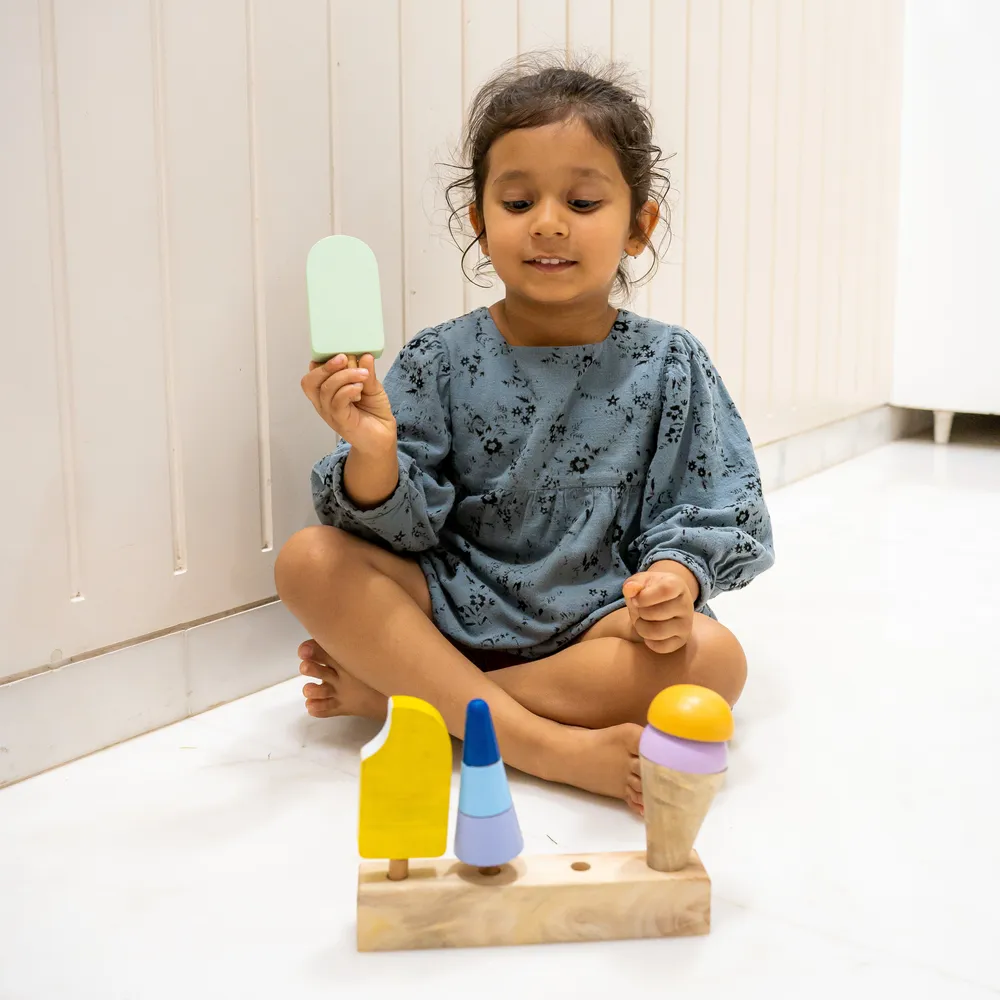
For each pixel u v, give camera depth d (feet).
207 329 3.07
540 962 2.04
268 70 3.14
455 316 3.93
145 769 2.85
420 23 3.62
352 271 2.60
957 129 7.17
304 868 2.37
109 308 2.81
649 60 4.82
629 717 2.76
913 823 2.55
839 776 2.79
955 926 2.15
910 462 7.14
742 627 3.95
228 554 3.25
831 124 6.50
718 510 2.95
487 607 2.98
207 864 2.39
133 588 2.99
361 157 3.46
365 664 2.84
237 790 2.74
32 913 2.20
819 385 6.71
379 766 2.02
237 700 3.34
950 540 5.16
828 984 1.98
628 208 2.98
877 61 6.98
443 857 2.20
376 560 2.93
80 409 2.78
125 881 2.32
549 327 3.04
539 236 2.81
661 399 3.05
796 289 6.31
